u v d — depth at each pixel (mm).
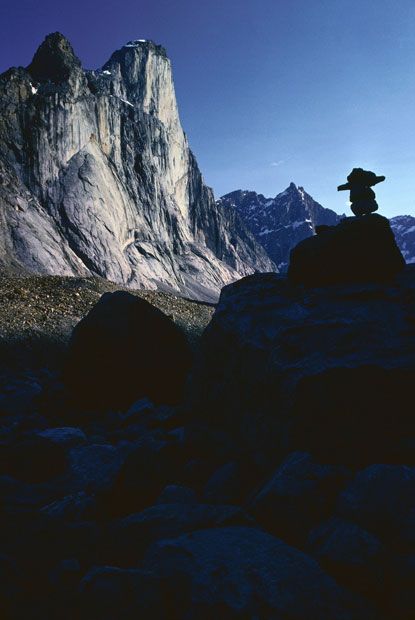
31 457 4461
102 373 9070
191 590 1963
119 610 1859
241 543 2299
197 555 2188
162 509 2947
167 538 2604
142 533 2732
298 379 3689
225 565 2090
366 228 4504
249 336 4484
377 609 2029
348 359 3693
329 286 4523
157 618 1873
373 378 3586
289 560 2160
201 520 2756
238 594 1912
